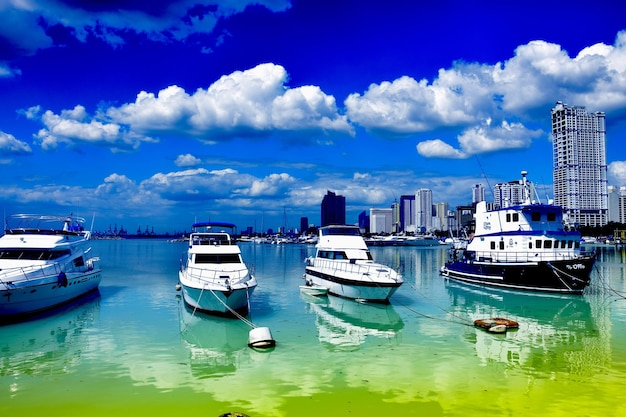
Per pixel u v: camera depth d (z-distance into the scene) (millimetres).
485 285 40688
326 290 34938
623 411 13211
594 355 18906
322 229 40656
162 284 42438
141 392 14836
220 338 22062
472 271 42375
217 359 18531
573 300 33219
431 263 73938
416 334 22812
